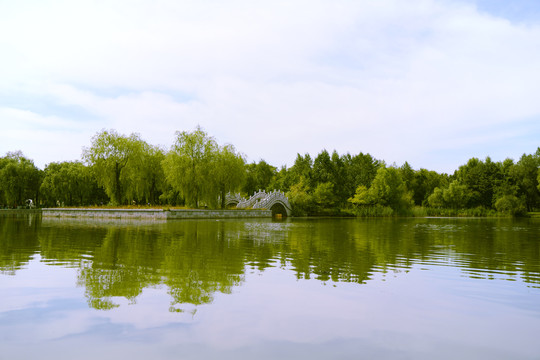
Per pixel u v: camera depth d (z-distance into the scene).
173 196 67.38
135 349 6.02
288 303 8.57
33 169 72.19
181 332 6.75
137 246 18.17
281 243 20.30
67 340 6.34
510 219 69.19
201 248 17.62
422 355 5.98
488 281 11.01
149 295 9.06
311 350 6.08
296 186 83.44
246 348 6.12
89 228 30.67
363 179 98.06
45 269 12.04
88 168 55.16
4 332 6.67
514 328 7.21
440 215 85.50
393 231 31.56
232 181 55.66
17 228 30.12
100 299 8.68
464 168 100.56
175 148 53.56
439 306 8.51
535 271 12.59
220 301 8.66
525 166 83.94
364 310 8.15
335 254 16.20
